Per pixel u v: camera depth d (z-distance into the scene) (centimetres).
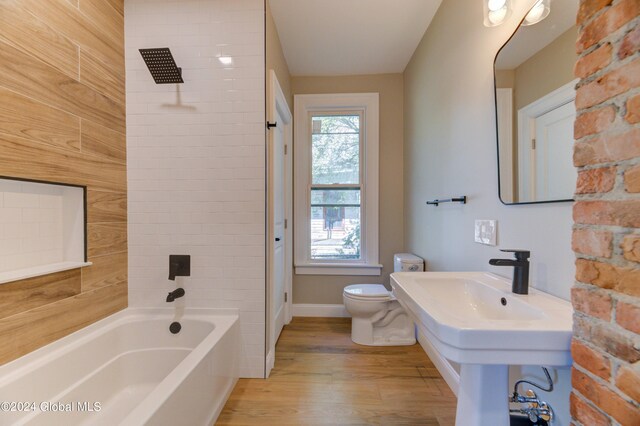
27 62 117
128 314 173
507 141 117
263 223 174
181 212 175
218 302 175
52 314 127
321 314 273
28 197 124
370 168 273
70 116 136
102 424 135
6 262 116
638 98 53
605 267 60
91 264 146
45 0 124
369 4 185
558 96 91
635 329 53
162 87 174
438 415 142
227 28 171
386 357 198
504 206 121
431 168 203
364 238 279
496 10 113
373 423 137
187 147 174
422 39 220
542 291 100
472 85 146
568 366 69
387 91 273
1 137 108
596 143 62
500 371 84
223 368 150
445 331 71
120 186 169
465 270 155
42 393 117
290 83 271
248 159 173
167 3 172
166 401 98
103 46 156
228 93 172
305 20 199
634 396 53
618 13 57
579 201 67
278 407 147
